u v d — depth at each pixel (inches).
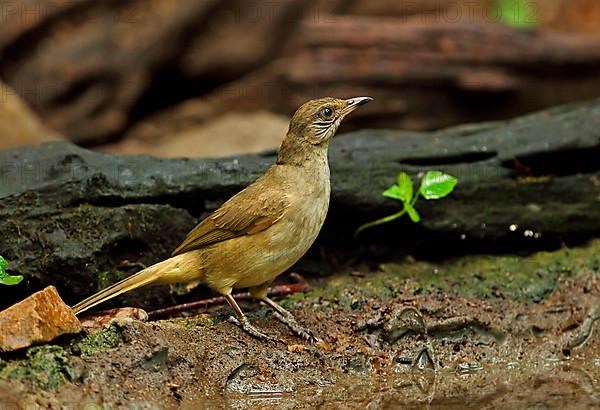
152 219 481.4
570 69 775.1
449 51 770.8
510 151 539.2
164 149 797.9
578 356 477.1
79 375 394.0
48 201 463.2
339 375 443.5
